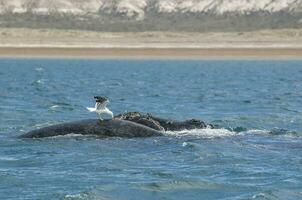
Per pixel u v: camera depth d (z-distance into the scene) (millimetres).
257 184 22500
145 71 101938
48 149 27938
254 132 32094
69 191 21422
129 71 101438
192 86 69500
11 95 55156
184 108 46375
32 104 47688
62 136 30141
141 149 27875
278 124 37281
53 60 139375
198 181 22672
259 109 45750
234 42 189375
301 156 26828
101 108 30547
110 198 20922
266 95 57656
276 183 22594
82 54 160500
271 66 117562
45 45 177750
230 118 39812
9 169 24578
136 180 22906
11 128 34562
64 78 81938
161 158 26328
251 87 68000
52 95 56219
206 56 156250
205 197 21109
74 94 57781
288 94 58812
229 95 57469
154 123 31438
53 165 25203
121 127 30297
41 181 22750
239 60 142875
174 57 155000
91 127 30422
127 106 47594
